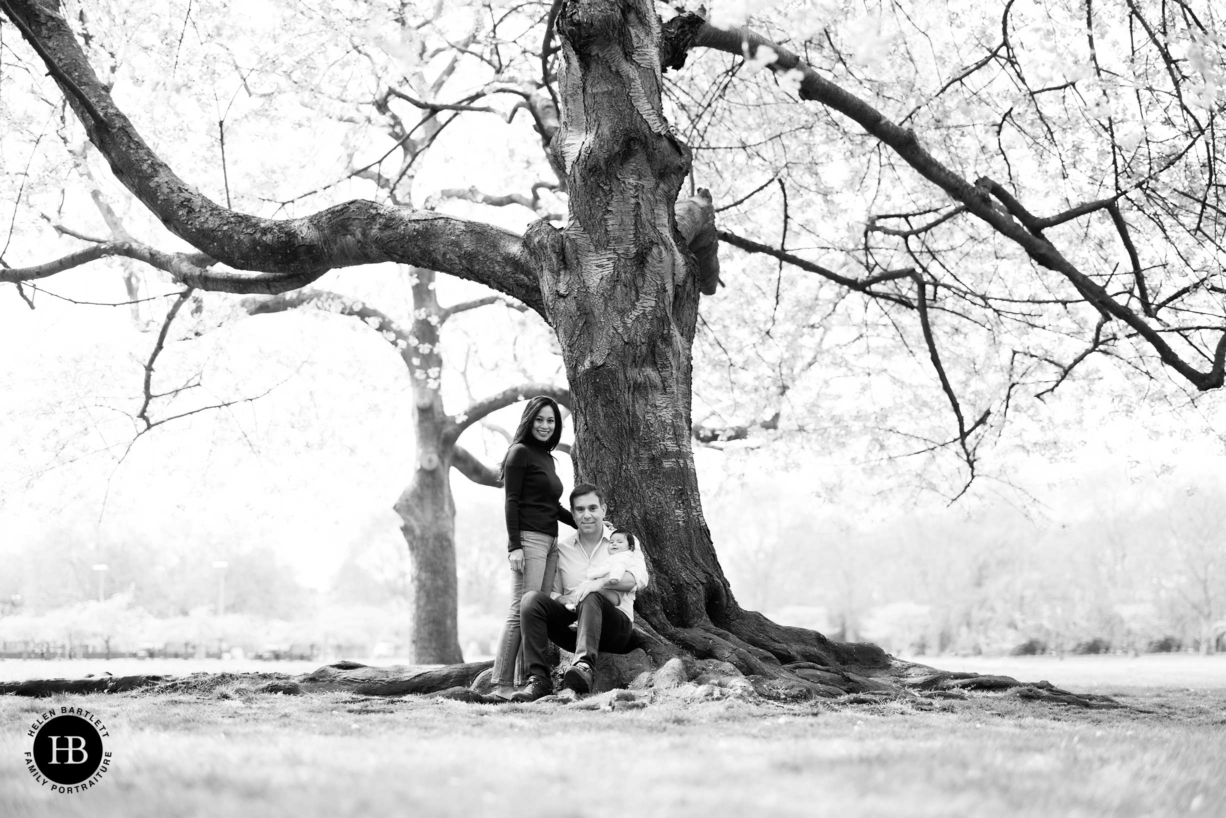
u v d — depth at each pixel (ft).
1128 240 38.91
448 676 26.32
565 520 25.02
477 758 11.04
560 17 27.99
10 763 11.06
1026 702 24.31
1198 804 9.46
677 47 31.76
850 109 36.52
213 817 7.75
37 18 36.42
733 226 55.42
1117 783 10.18
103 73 45.88
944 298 52.85
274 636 190.39
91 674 29.76
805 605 256.11
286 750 11.80
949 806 8.49
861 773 9.97
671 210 29.17
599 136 27.89
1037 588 186.50
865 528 71.56
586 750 11.84
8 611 279.90
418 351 77.87
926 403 61.82
